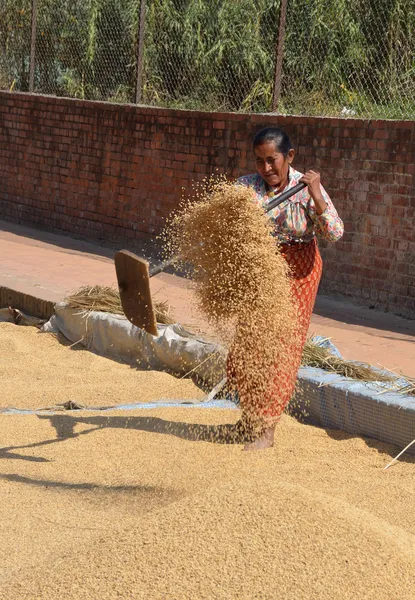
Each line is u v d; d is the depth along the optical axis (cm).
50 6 1464
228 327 495
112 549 327
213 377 631
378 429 526
